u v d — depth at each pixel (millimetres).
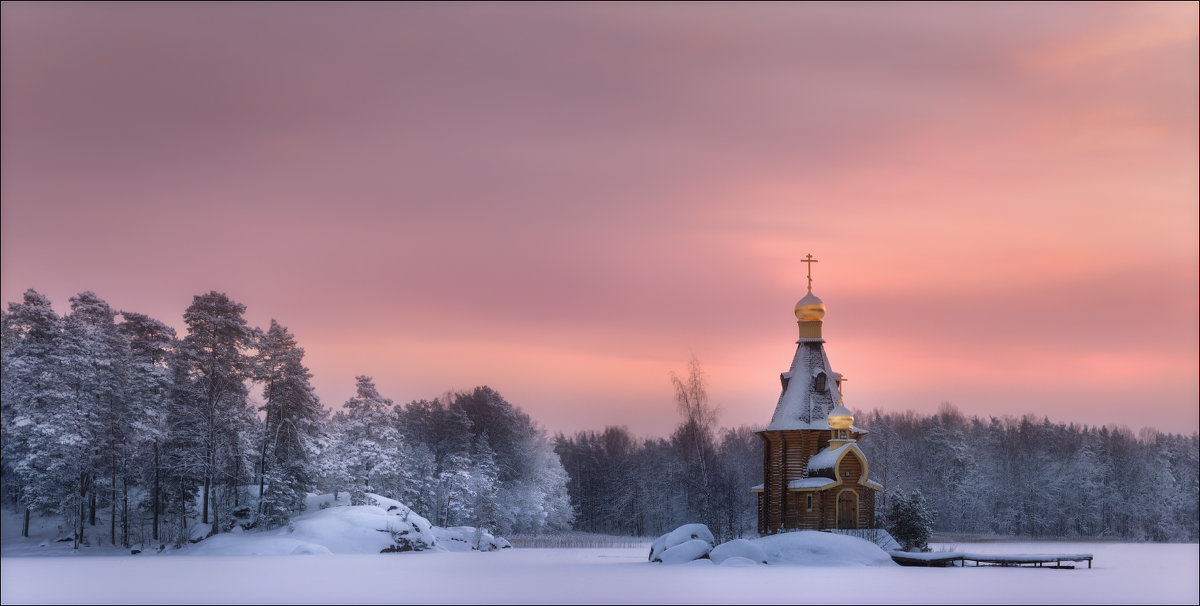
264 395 102062
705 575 63750
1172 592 55188
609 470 198375
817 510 80938
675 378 107625
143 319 102188
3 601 50906
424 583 59656
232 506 101375
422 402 174375
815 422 84312
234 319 99812
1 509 107812
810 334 87438
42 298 103438
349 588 56562
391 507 103812
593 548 115938
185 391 98000
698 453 106938
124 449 96625
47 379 96062
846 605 47125
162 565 76812
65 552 92625
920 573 65625
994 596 51625
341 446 110188
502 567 73750
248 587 57438
